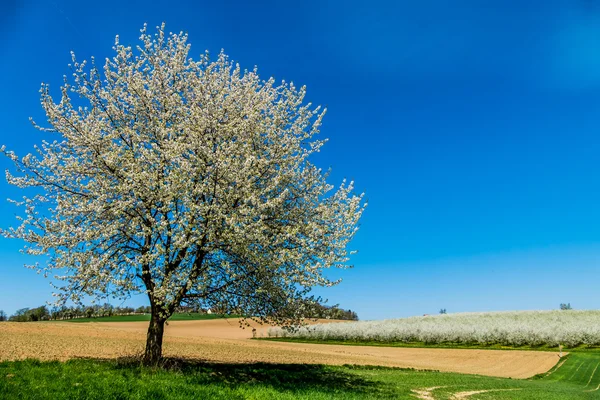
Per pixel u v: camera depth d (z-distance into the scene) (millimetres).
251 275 17453
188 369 17859
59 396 10703
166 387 12688
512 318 84188
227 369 20594
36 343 26375
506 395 22016
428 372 31844
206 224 16312
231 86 19906
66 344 27266
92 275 15812
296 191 19594
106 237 16234
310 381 19797
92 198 17406
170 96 19000
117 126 18531
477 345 65438
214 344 41031
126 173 16453
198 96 18469
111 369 15734
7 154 16297
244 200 16719
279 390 15336
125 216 16984
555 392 25266
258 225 16438
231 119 18859
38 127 17469
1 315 79125
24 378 12930
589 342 61594
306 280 16969
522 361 49531
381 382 21859
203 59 19062
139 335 40875
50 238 16047
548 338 62875
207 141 17141
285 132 19906
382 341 71312
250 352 35656
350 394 16016
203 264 17562
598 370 43062
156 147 16844
